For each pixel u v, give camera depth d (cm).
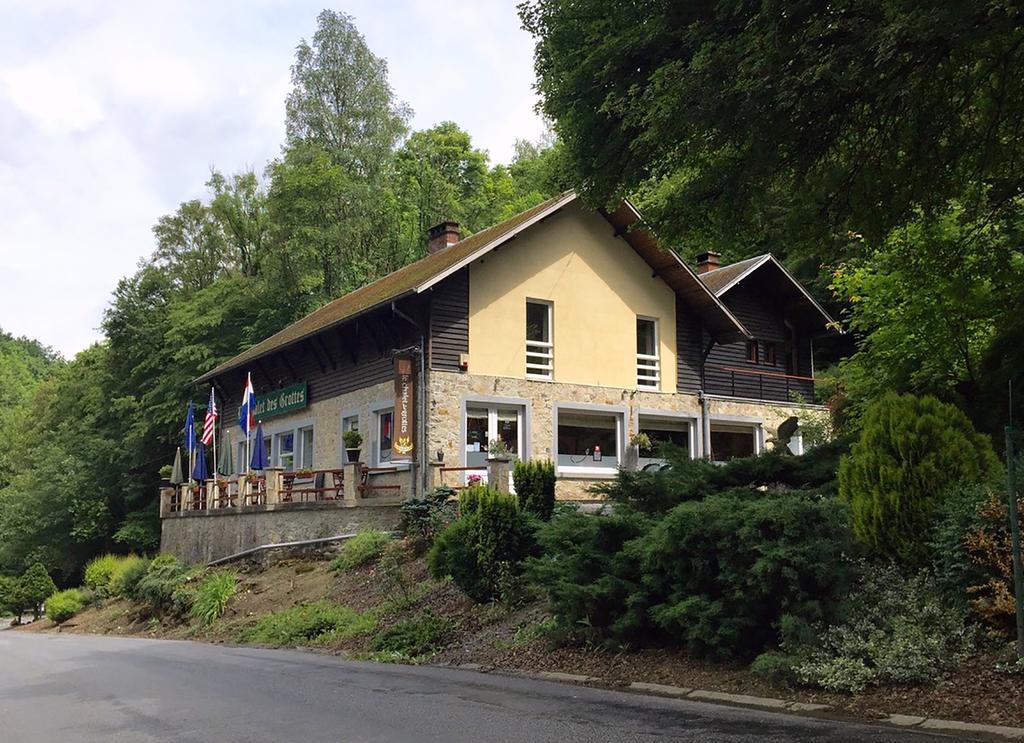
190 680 1204
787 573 901
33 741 832
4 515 5225
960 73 1052
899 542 961
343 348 2669
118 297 4697
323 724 844
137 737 823
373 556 1978
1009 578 841
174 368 4297
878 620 904
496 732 777
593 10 1184
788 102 962
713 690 915
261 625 1809
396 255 4634
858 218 1172
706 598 988
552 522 1212
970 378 1369
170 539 3120
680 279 2722
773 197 1235
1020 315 1299
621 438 2609
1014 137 1124
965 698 767
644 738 732
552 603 1173
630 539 1127
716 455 2875
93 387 5122
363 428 2558
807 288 3484
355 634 1541
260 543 2509
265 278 4344
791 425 1795
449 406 2319
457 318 2367
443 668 1210
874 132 1117
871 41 894
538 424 2453
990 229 1266
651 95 1074
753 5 1016
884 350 1454
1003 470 958
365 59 4819
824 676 853
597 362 2589
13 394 10200
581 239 2609
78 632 2600
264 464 2716
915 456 978
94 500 4475
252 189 5262
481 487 1466
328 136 4700
